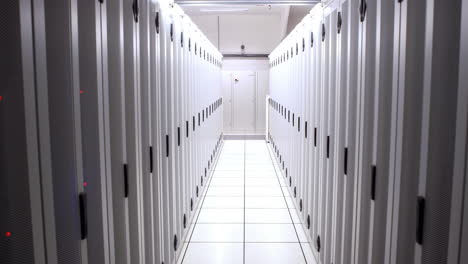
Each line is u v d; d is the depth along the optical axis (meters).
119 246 1.93
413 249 1.47
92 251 1.64
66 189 1.39
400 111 1.57
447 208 1.22
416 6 1.43
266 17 12.37
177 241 3.57
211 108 7.13
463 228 1.13
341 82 2.63
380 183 1.84
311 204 3.83
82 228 1.45
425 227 1.35
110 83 1.82
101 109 1.64
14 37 1.10
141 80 2.37
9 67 1.11
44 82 1.23
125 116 2.05
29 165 1.15
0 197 1.16
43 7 1.22
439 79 1.26
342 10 2.60
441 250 1.26
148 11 2.48
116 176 1.88
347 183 2.46
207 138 6.44
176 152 3.51
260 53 12.55
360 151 2.18
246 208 5.21
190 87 4.39
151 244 2.56
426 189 1.34
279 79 7.48
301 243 4.07
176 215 3.52
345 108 2.53
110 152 1.76
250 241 4.12
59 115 1.35
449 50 1.22
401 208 1.58
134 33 2.15
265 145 10.62
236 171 7.42
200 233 4.35
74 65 1.38
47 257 1.26
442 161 1.25
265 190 6.09
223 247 3.97
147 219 2.48
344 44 2.56
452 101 1.20
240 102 12.80
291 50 5.39
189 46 4.26
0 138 1.14
